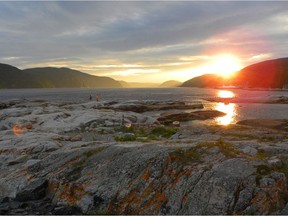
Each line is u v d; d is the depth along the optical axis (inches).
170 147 664.4
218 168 552.7
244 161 570.3
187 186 538.0
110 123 1669.5
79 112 1961.1
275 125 1697.8
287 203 473.7
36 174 699.4
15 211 571.8
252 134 1005.8
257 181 513.0
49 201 620.1
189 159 608.4
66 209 569.0
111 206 561.9
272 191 492.4
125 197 566.6
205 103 4308.6
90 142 940.0
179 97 6151.6
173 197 533.0
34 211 573.0
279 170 554.6
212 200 497.4
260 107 3533.5
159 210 525.3
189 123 2175.2
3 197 655.1
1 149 964.6
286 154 641.0
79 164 687.1
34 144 989.2
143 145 719.7
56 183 647.1
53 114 1830.7
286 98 4520.2
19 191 640.4
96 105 3125.0
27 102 3838.6
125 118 1846.7
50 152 911.0
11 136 1179.9
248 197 487.8
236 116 2625.5
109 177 619.5
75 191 612.1
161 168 597.0
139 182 583.8
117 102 3565.5
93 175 637.9
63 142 1099.3
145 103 3516.2
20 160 875.4
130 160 642.8
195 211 493.7
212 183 522.0
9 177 719.1
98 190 593.3
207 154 620.1
